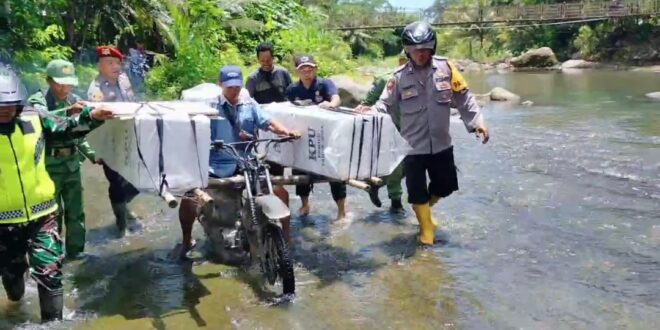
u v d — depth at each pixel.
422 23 5.93
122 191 6.29
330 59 20.50
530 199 7.35
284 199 5.57
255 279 5.23
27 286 5.05
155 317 4.52
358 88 15.63
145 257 5.74
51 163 5.43
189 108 4.88
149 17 16.75
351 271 5.38
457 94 6.07
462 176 8.53
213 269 5.46
